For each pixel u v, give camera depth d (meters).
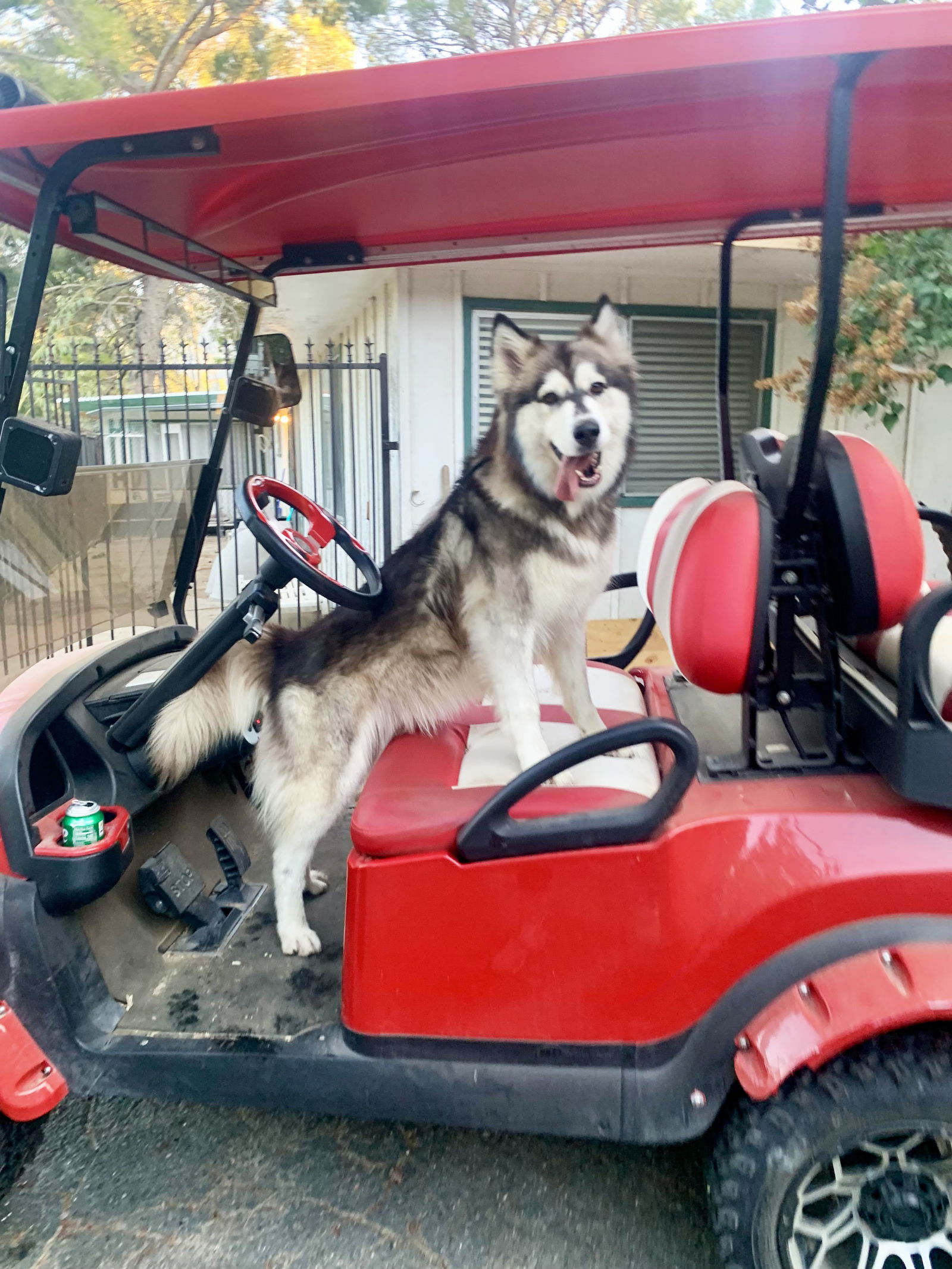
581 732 2.41
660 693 2.53
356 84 1.49
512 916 1.63
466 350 6.77
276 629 2.59
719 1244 1.58
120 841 1.88
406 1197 2.03
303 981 2.07
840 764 1.77
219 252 2.56
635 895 1.59
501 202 2.20
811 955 1.53
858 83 1.49
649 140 1.78
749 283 7.06
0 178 1.78
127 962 2.09
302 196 2.10
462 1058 1.69
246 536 3.60
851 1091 1.48
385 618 2.45
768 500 1.82
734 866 1.57
